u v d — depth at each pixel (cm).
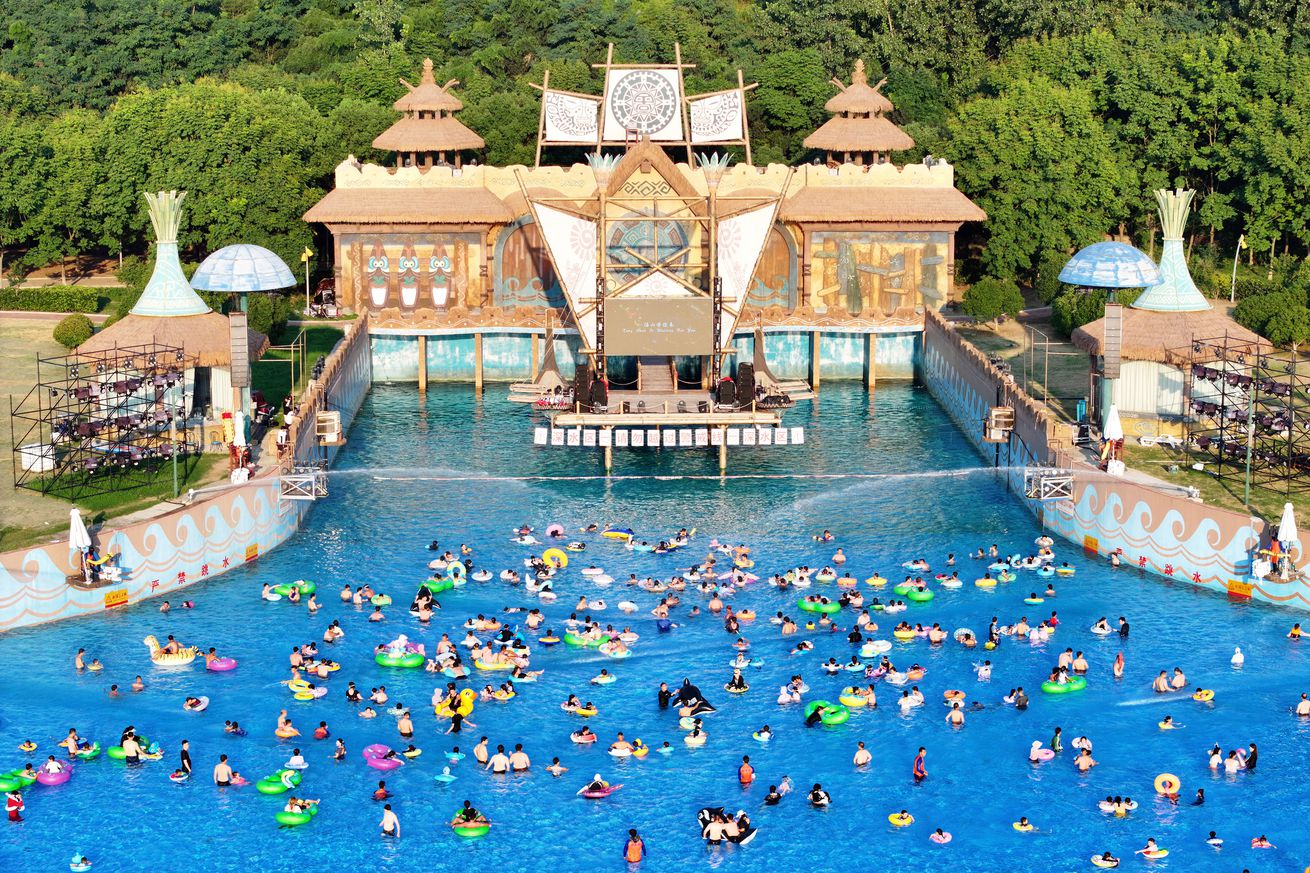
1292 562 8869
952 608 9062
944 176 14175
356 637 8656
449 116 14288
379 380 14025
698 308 12194
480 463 11625
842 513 10581
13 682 8131
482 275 14075
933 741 7675
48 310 14262
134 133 14738
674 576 9456
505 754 7438
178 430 10800
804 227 14050
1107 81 16325
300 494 10119
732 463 11706
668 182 13062
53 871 6669
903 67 17650
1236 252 14725
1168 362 10900
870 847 6850
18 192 14575
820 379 14225
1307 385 10606
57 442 10219
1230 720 7838
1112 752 7569
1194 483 9975
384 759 7444
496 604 9094
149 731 7719
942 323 13325
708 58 18512
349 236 13988
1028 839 6906
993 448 11606
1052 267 14688
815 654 8506
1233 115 15375
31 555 8669
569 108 14062
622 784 7300
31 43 19112
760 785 7312
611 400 12188
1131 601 9144
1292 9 18100
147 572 9112
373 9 19525
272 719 7838
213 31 19812
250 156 14662
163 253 11388
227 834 6938
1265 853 6800
